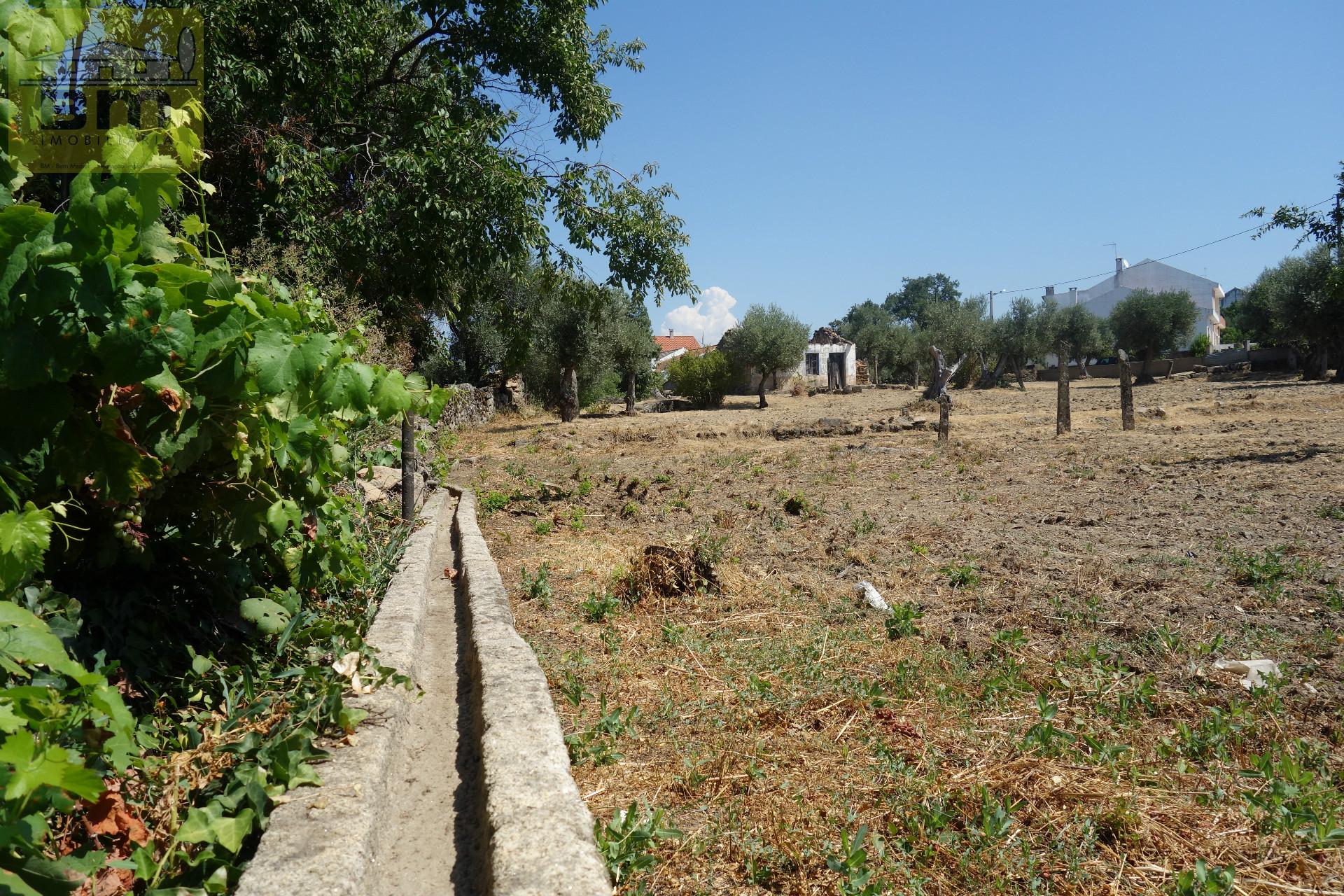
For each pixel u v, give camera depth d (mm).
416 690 3393
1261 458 12109
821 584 5914
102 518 2584
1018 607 5160
